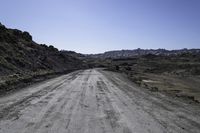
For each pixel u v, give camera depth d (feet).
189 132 28.71
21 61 148.77
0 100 49.70
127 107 45.27
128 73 208.03
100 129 29.04
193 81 172.35
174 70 313.32
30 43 235.61
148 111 41.98
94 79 120.98
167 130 29.35
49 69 189.16
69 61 346.13
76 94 62.13
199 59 515.91
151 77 178.29
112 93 66.54
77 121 32.78
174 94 75.66
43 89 72.28
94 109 42.14
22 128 28.66
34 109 40.73
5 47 154.51
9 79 86.94
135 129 29.50
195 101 61.41
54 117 34.94
